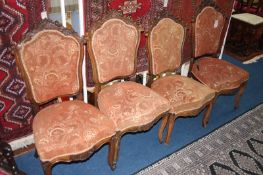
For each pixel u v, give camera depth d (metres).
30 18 1.80
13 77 1.89
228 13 3.21
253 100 3.16
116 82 2.29
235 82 2.57
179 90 2.28
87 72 2.31
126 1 2.20
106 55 2.03
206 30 2.59
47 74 1.81
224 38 3.43
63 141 1.64
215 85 2.47
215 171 2.17
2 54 1.78
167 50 2.34
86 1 1.99
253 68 3.83
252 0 4.30
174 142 2.45
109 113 1.93
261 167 2.25
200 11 2.47
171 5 2.54
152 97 2.11
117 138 1.93
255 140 2.54
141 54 2.59
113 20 1.97
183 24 2.34
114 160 2.05
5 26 1.70
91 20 2.09
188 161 2.24
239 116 2.86
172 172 2.13
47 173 1.67
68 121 1.77
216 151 2.38
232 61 3.97
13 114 2.04
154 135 2.51
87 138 1.71
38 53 1.72
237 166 2.24
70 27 2.06
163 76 2.48
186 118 2.78
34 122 1.79
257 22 3.86
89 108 1.93
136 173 2.10
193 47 2.58
